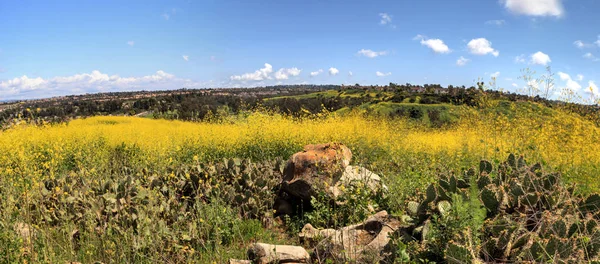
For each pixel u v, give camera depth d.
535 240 3.15
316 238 4.57
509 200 4.08
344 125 12.27
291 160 6.45
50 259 3.83
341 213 5.18
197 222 5.04
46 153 9.83
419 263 3.38
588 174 6.42
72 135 12.55
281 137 10.71
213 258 4.42
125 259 4.00
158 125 21.59
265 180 6.33
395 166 8.91
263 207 5.89
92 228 4.44
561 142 7.93
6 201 4.82
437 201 4.02
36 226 4.21
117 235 4.38
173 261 4.32
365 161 8.58
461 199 3.56
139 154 9.73
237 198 5.84
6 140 9.80
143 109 48.25
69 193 5.60
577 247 3.10
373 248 3.86
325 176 5.88
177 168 7.06
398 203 5.50
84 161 8.76
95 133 13.16
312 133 11.55
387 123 13.84
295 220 5.89
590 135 8.16
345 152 6.60
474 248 3.16
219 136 11.40
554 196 3.93
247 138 10.76
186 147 10.65
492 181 4.40
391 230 4.23
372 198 5.67
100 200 5.09
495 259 3.27
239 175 6.53
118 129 16.16
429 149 10.55
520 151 7.26
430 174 6.83
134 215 4.71
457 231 3.35
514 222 3.49
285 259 4.16
